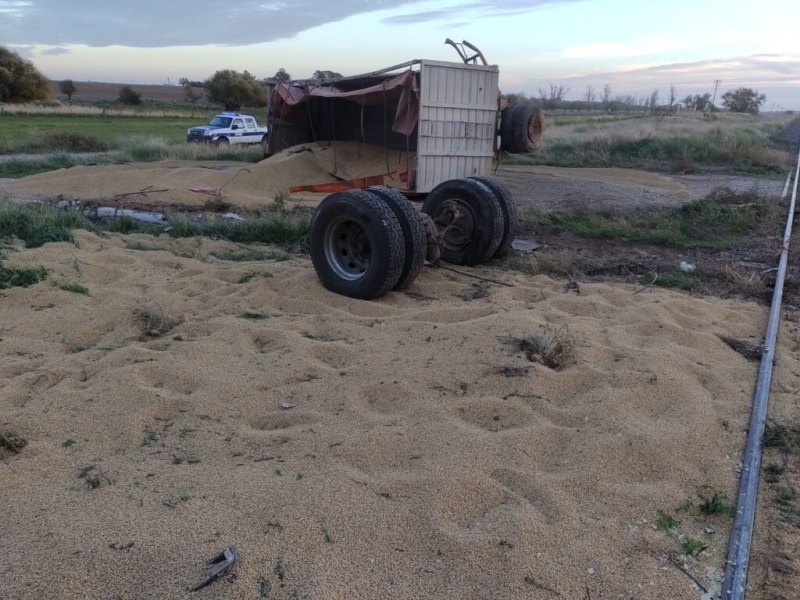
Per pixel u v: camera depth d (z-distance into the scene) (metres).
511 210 7.21
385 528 2.74
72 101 85.94
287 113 15.86
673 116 58.56
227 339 4.80
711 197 12.17
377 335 4.94
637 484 3.16
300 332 5.04
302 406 3.87
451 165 12.79
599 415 3.70
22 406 3.83
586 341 4.77
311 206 11.63
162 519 2.78
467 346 4.59
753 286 6.75
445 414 3.71
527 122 13.30
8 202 9.80
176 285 6.30
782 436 3.69
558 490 3.04
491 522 2.81
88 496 2.97
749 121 55.19
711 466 3.34
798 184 16.48
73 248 7.68
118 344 4.81
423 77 11.93
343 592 2.42
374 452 3.31
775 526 2.97
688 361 4.54
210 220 9.75
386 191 5.98
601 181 16.38
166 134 35.84
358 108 15.54
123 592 2.40
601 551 2.68
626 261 7.88
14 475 3.10
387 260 5.65
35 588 2.41
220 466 3.24
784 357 4.87
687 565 2.66
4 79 62.25
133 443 3.45
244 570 2.48
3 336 4.91
